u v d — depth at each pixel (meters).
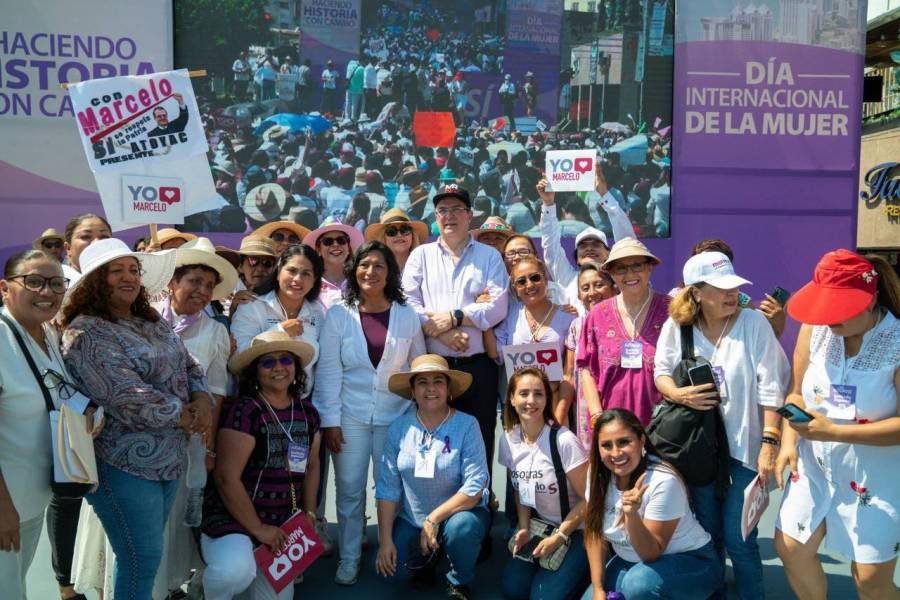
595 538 3.96
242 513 3.89
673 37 9.41
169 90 4.70
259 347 4.00
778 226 9.62
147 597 3.42
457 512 4.30
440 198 5.23
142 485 3.37
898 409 3.33
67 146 8.61
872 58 17.31
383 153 9.21
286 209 9.09
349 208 9.18
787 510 3.65
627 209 9.51
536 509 4.43
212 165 8.94
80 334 3.30
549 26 9.31
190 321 4.16
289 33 8.98
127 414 3.29
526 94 9.34
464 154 9.31
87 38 8.55
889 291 3.39
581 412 4.61
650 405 4.31
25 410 3.11
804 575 3.63
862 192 17.95
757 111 9.52
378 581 4.65
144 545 3.38
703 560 3.91
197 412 3.64
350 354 4.67
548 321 5.07
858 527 3.42
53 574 4.73
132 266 3.45
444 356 5.02
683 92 9.43
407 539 4.44
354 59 9.10
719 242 5.65
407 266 5.40
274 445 4.02
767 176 9.58
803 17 9.47
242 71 8.93
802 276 9.69
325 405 4.64
